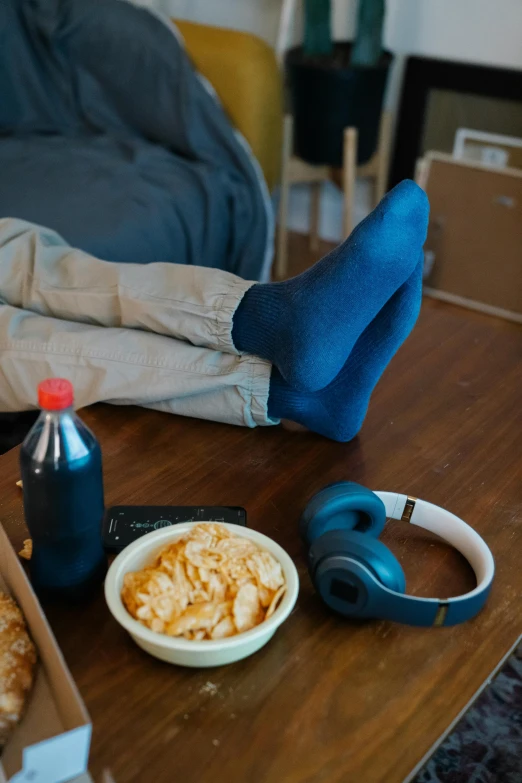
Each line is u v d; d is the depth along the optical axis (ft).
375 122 7.55
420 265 3.27
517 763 3.46
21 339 3.62
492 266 7.23
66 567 2.37
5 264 3.93
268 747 2.07
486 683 2.29
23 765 1.75
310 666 2.30
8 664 2.14
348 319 3.12
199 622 2.18
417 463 3.27
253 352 3.41
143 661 2.31
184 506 2.87
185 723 2.12
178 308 3.44
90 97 7.34
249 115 6.86
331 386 3.32
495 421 3.59
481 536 2.85
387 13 7.63
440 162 7.17
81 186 6.03
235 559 2.34
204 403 3.45
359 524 2.76
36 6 7.38
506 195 6.90
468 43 7.33
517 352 4.18
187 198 6.22
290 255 8.62
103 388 3.49
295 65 7.23
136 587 2.25
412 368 4.00
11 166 6.38
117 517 2.78
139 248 5.63
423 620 2.35
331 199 8.74
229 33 7.10
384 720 2.15
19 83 7.41
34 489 2.20
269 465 3.22
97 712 2.14
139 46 6.90
